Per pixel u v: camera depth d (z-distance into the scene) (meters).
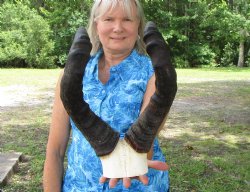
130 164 1.37
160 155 1.89
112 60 1.80
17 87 14.16
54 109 1.92
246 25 28.23
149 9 29.55
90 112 1.32
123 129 1.75
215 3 29.41
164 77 1.20
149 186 1.80
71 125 1.89
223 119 8.70
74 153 1.86
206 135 7.25
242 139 7.00
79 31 1.25
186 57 29.89
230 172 5.20
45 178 1.91
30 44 25.86
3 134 7.09
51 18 27.56
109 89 1.77
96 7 1.71
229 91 13.65
